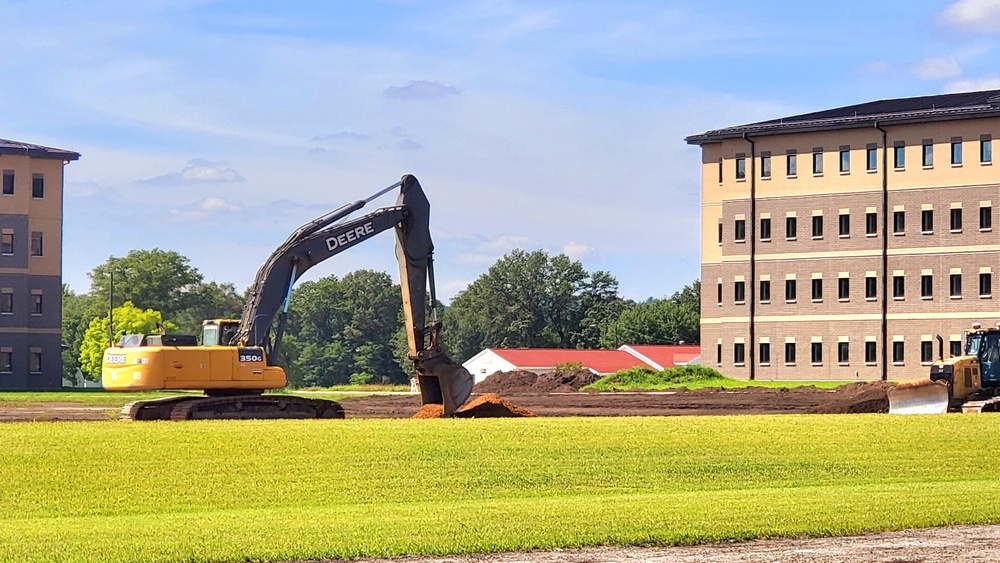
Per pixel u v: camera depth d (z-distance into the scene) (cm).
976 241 9050
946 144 9169
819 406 5881
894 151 9344
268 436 3494
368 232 4644
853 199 9469
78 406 6594
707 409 6159
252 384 4428
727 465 3219
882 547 2117
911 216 9275
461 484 2908
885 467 3250
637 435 3672
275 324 4541
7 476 2875
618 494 2828
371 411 6000
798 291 9662
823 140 9588
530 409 6109
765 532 2216
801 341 9631
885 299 9344
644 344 17488
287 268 4553
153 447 3266
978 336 5203
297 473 2981
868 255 9412
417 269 4719
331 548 2061
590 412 5800
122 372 4322
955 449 3550
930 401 5000
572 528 2234
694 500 2622
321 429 3700
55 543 2073
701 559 2016
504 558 2023
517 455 3281
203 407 4328
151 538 2125
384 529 2222
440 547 2077
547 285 19662
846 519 2345
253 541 2103
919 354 9212
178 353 4328
